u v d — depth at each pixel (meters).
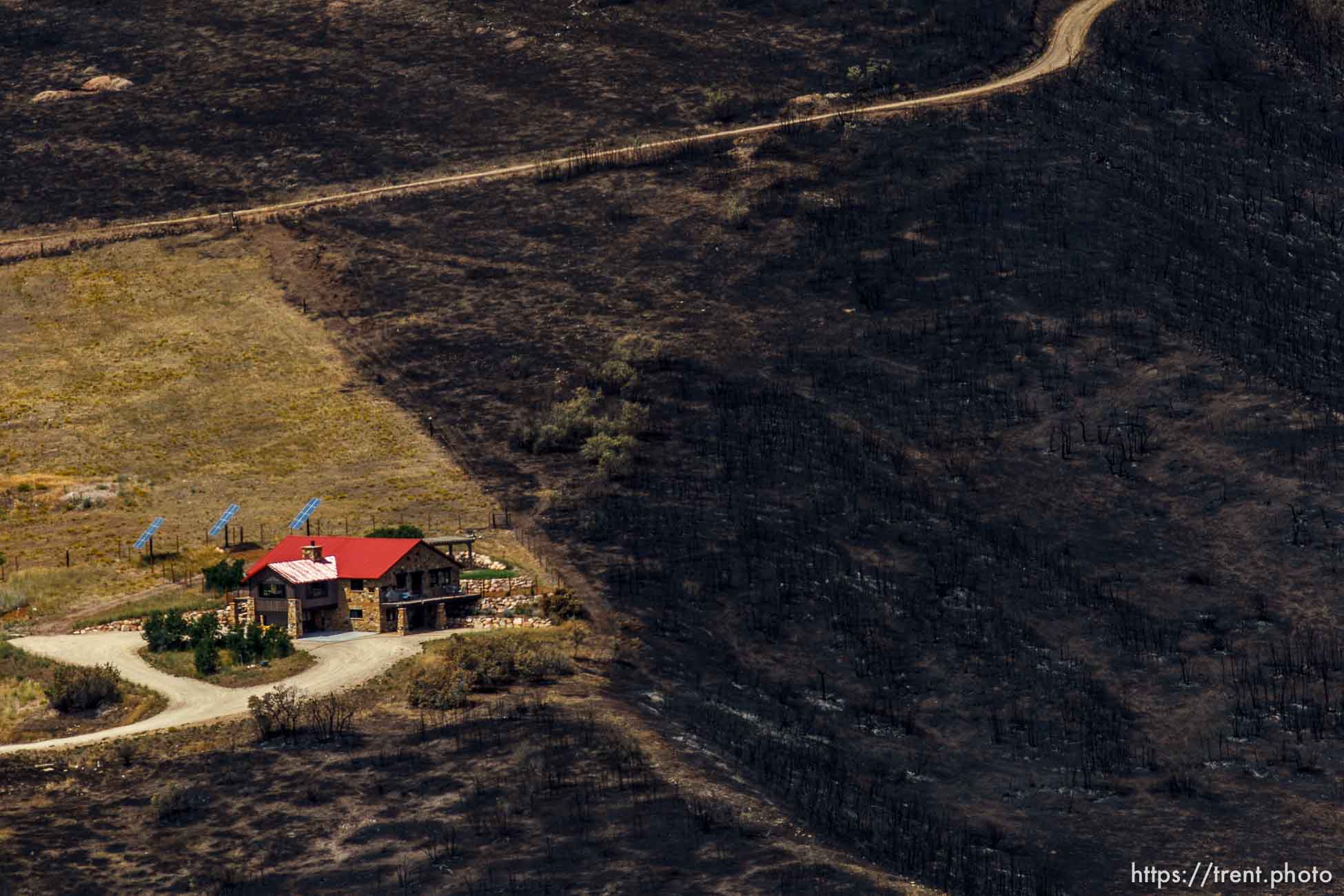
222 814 164.75
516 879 153.00
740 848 161.62
